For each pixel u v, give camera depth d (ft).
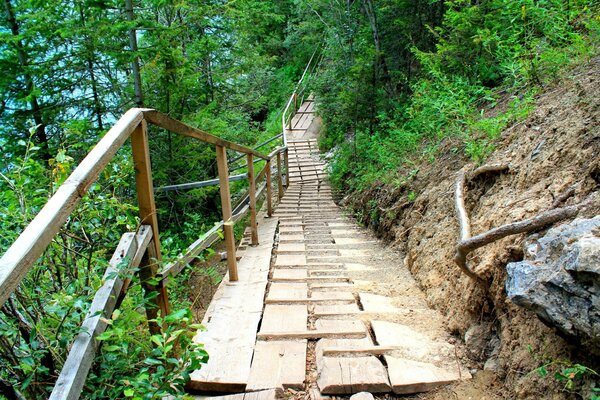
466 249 7.19
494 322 7.18
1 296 2.63
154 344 5.88
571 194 6.93
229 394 6.58
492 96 17.22
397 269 12.66
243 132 33.63
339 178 31.53
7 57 20.65
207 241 9.19
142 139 5.86
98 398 4.68
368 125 29.71
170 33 20.25
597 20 12.14
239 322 8.66
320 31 55.98
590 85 9.28
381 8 28.48
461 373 6.60
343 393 6.35
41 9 19.83
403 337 7.77
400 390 6.33
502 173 10.09
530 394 5.45
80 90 23.27
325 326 8.36
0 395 3.73
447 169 14.60
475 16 18.84
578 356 5.06
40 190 5.37
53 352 4.41
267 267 12.75
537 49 14.02
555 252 5.51
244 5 25.82
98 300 4.53
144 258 5.98
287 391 6.48
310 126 53.16
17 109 21.02
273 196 31.14
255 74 44.65
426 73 22.56
